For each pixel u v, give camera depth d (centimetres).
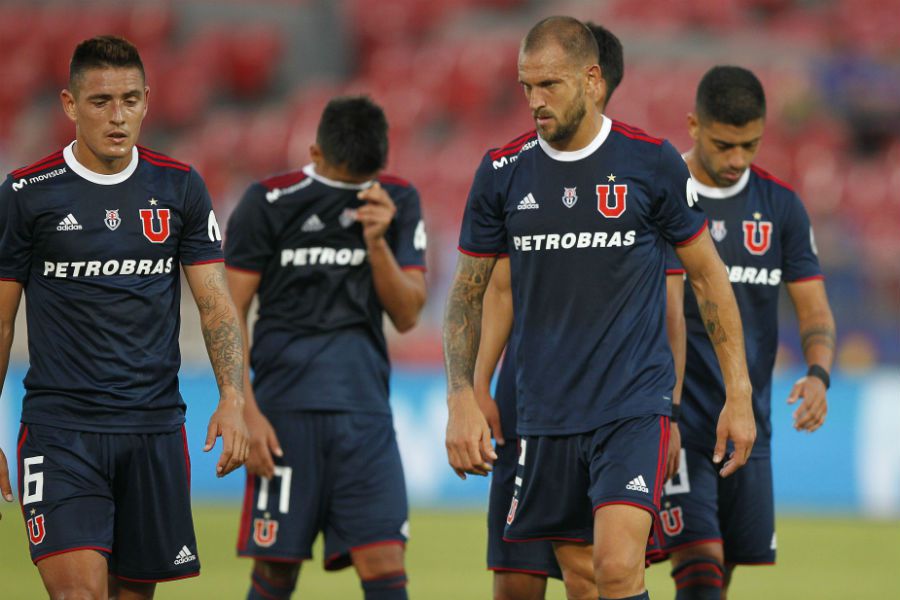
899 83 7375
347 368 2125
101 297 1650
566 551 1753
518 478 1736
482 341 1828
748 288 2025
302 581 3052
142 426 1672
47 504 1614
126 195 1662
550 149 1666
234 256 2138
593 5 8325
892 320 4756
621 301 1644
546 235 1659
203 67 7975
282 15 8312
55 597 1586
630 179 1642
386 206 2102
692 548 1958
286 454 2105
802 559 3328
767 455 2066
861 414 4122
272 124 7400
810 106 7088
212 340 1716
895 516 4081
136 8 8275
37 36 8156
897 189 6631
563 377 1659
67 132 7650
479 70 7619
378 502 2102
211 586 2845
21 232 1636
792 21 8081
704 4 8069
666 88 7306
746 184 2036
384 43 8306
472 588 2872
